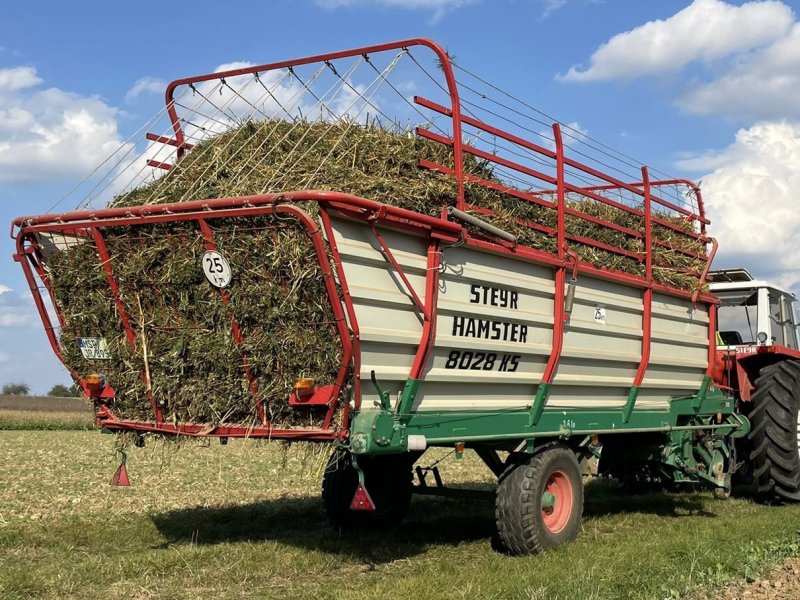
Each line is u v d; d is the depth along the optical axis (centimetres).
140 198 623
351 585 537
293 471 1209
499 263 624
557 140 688
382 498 745
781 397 927
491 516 824
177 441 607
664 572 548
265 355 532
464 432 592
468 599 482
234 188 562
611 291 746
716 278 1084
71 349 629
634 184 805
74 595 514
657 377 827
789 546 629
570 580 511
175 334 571
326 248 491
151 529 720
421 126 599
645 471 908
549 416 676
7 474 1237
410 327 554
